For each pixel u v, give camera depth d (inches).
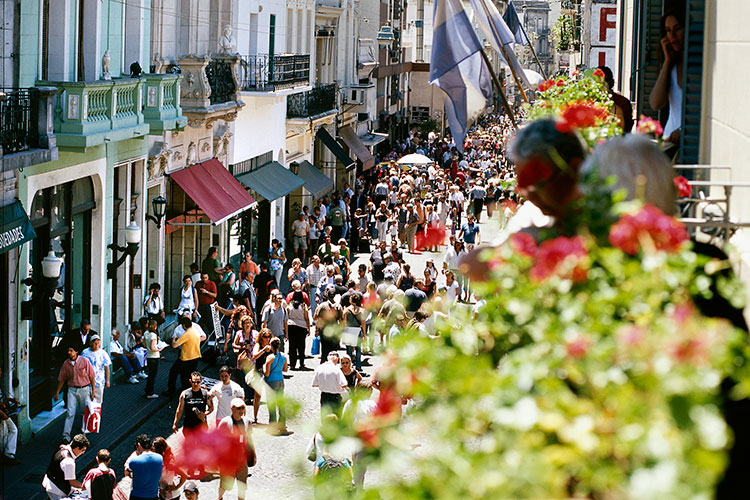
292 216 1935.3
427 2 4296.3
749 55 287.3
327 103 2049.7
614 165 163.8
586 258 134.5
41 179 882.8
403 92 3570.4
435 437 124.6
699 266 150.9
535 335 130.6
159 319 1087.0
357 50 2439.7
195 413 759.7
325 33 2102.6
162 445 633.0
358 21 2434.8
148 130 1055.0
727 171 311.3
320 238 1775.3
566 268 134.6
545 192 154.0
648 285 131.8
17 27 855.7
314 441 470.0
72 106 907.4
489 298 148.2
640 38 662.5
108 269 1053.8
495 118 4180.6
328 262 1398.9
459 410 124.4
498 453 115.8
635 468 105.0
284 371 1051.3
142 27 1131.3
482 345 141.2
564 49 3316.9
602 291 131.5
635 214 138.3
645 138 165.9
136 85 1032.2
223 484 644.1
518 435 114.7
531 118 452.1
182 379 965.8
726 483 147.1
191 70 1273.4
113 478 660.7
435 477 119.9
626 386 113.3
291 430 808.3
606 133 302.4
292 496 614.2
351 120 2436.0
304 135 1956.2
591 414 113.7
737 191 295.0
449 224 1919.3
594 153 167.0
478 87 643.5
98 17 995.9
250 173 1592.0
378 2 2800.2
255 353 908.6
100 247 1027.9
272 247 1462.8
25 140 812.0
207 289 1138.0
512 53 700.0
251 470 729.6
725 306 163.3
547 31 7864.2
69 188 966.4
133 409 929.5
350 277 1245.1
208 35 1403.8
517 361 126.3
